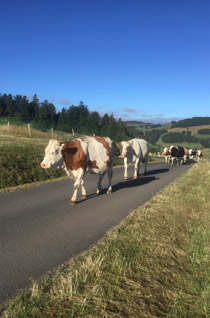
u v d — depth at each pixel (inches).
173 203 294.2
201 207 293.0
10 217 238.2
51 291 120.4
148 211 256.5
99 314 108.0
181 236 206.2
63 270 142.0
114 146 343.9
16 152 577.6
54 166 271.9
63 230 205.9
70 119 3243.1
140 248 170.7
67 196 331.0
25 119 3051.2
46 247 173.0
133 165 874.8
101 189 382.0
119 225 213.9
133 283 130.6
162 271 147.8
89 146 298.7
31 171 507.8
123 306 114.2
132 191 374.3
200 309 121.5
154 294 126.0
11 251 165.9
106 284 127.6
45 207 275.3
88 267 139.3
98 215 248.5
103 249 165.8
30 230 204.7
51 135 1160.2
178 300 124.6
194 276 149.4
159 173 636.7
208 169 757.3
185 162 1221.1
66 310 109.3
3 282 130.1
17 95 3518.7
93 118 3432.6
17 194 338.3
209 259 169.3
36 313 106.4
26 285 128.0
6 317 102.7
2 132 1006.4
